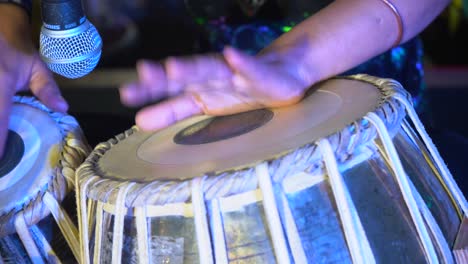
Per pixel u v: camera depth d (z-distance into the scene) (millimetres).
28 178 1174
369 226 908
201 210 889
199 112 1118
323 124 976
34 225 1137
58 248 1151
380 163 938
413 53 1585
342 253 895
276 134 990
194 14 1683
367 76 1122
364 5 1165
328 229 896
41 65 1382
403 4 1163
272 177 879
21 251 1134
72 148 1220
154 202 917
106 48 3125
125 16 3281
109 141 1193
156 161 1032
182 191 903
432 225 964
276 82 1042
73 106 2793
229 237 896
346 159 913
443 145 1538
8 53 1331
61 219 1154
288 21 1584
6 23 1393
